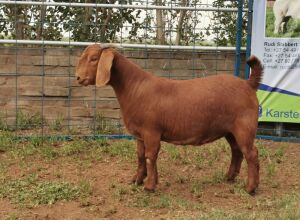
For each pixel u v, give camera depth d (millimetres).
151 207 4262
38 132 5723
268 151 5371
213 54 5887
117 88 4410
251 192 4465
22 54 5746
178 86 4387
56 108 5832
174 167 5031
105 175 4824
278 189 4617
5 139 5434
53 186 4508
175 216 4109
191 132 4359
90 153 5266
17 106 5793
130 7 5598
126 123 4438
